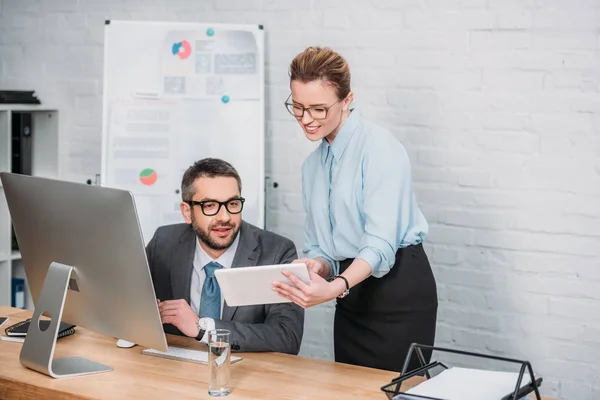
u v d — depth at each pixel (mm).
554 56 3273
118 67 3699
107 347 2299
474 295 3502
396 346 2602
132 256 1982
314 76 2348
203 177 2348
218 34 3674
